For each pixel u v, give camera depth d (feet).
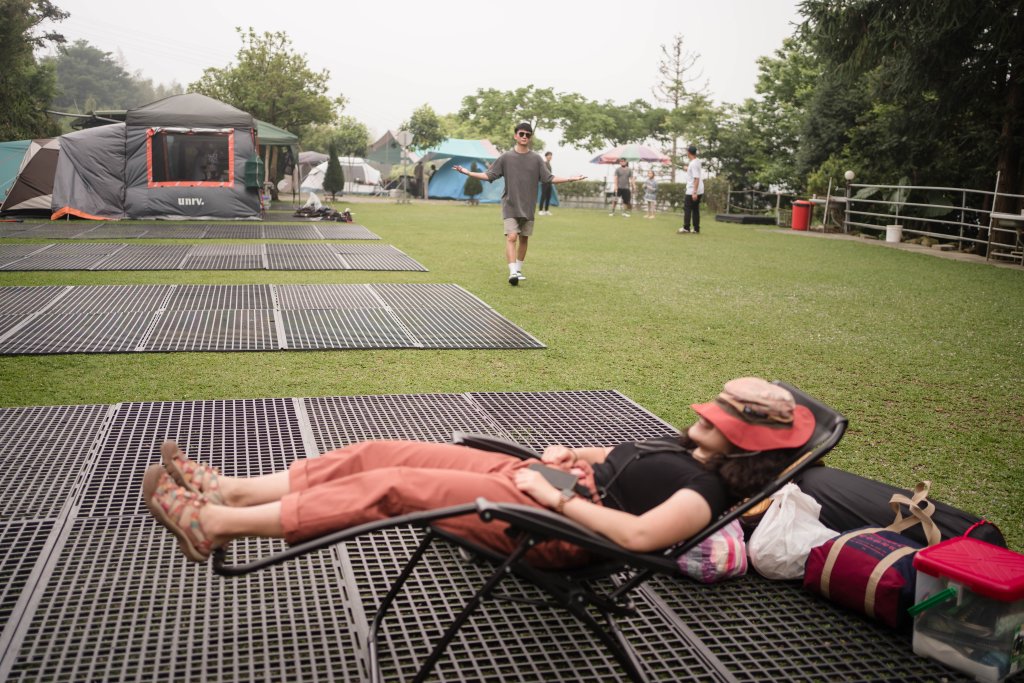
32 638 9.09
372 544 11.58
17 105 111.14
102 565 10.62
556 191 124.26
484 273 38.55
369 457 9.05
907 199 67.51
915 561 9.41
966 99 59.62
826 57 64.44
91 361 20.30
